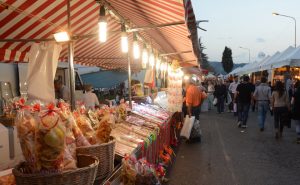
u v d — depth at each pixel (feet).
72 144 7.93
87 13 18.34
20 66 32.94
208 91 78.74
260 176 20.43
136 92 31.91
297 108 30.66
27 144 6.69
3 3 14.03
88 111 12.21
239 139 33.58
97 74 58.13
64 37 12.72
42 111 6.89
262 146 29.81
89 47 29.27
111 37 26.09
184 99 37.47
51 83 12.30
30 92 11.96
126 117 17.47
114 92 54.24
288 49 60.64
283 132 37.99
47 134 6.39
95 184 8.57
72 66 13.07
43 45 12.46
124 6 14.56
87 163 7.85
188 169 22.13
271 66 62.18
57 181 6.29
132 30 15.10
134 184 10.02
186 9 12.55
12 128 9.23
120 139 13.32
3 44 20.71
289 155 26.12
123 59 39.52
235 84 64.49
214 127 42.80
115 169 9.99
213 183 19.16
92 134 9.78
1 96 30.30
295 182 19.16
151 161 16.11
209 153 27.04
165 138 23.31
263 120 38.88
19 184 6.38
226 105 82.69
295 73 62.49
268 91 38.55
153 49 28.58
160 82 45.44
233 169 22.08
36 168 6.48
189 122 31.30
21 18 16.69
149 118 20.44
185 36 20.42
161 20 15.93
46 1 14.84
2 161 8.89
